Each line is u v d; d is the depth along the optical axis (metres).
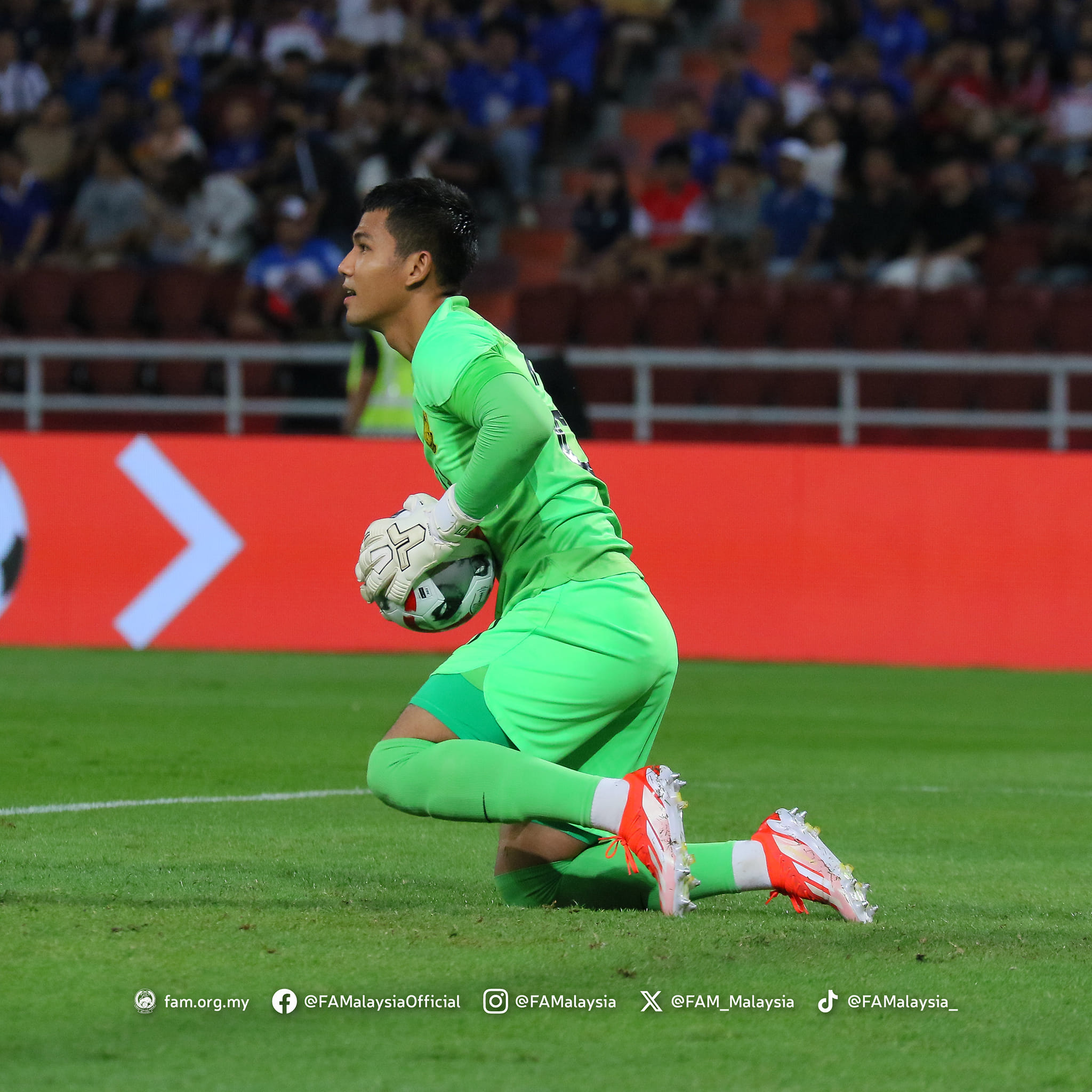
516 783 14.09
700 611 40.09
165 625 39.88
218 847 18.31
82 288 49.84
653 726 15.34
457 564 14.75
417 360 14.64
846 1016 11.85
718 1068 10.69
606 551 14.82
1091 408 48.41
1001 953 13.74
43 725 28.62
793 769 26.12
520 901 15.24
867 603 39.84
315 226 51.53
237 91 62.59
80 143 59.44
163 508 39.94
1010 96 62.69
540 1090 10.19
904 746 28.70
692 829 20.69
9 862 17.12
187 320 49.84
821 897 14.70
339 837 19.17
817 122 57.97
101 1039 11.06
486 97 62.16
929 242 54.09
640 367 43.50
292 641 39.88
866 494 39.84
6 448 40.16
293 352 44.34
